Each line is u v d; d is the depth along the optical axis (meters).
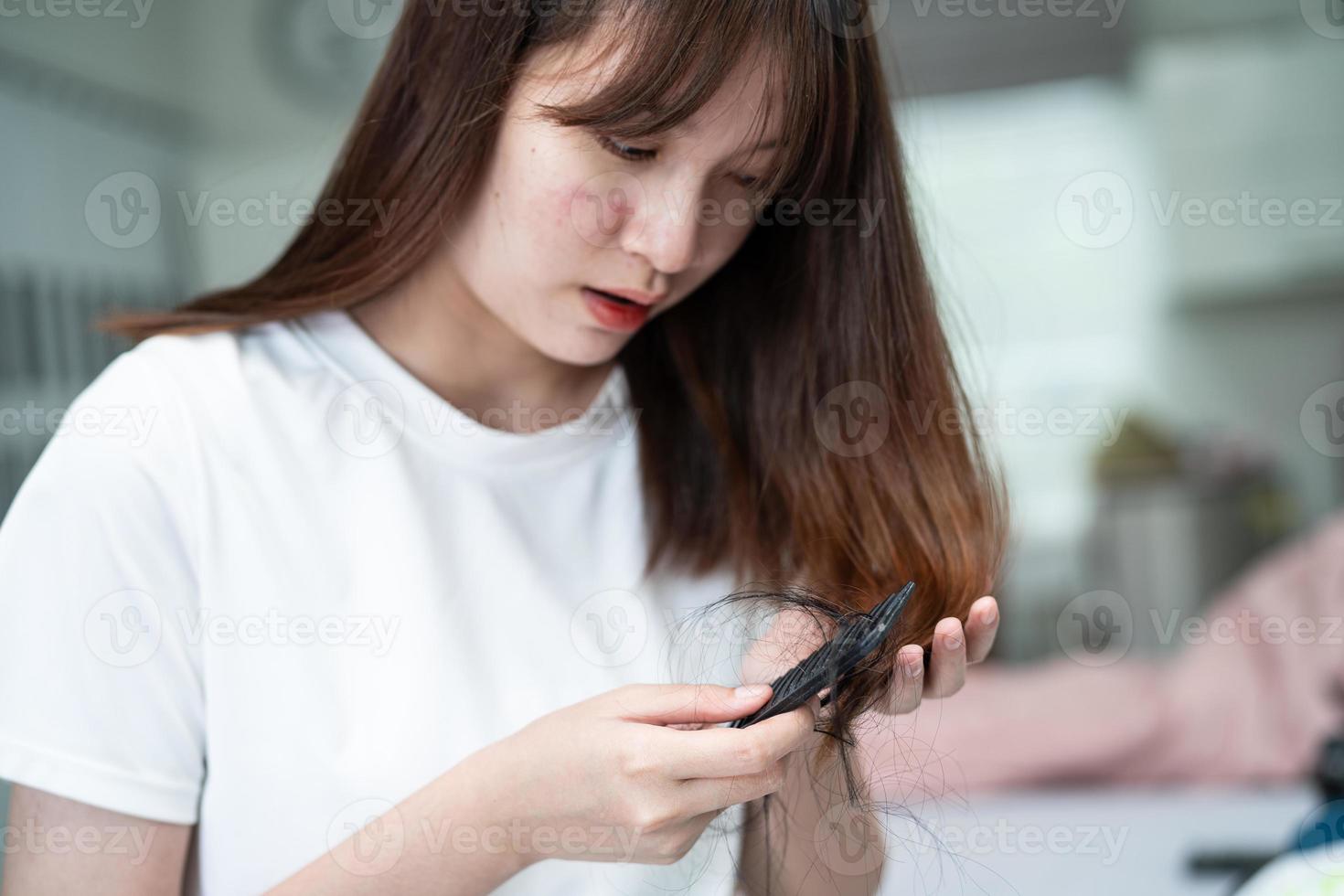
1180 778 2.05
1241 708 2.11
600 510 1.40
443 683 1.28
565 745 1.17
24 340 3.40
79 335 3.60
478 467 1.35
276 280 1.34
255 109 4.30
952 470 1.37
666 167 1.21
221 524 1.25
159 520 1.23
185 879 1.28
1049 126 4.94
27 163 3.48
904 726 1.31
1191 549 4.41
